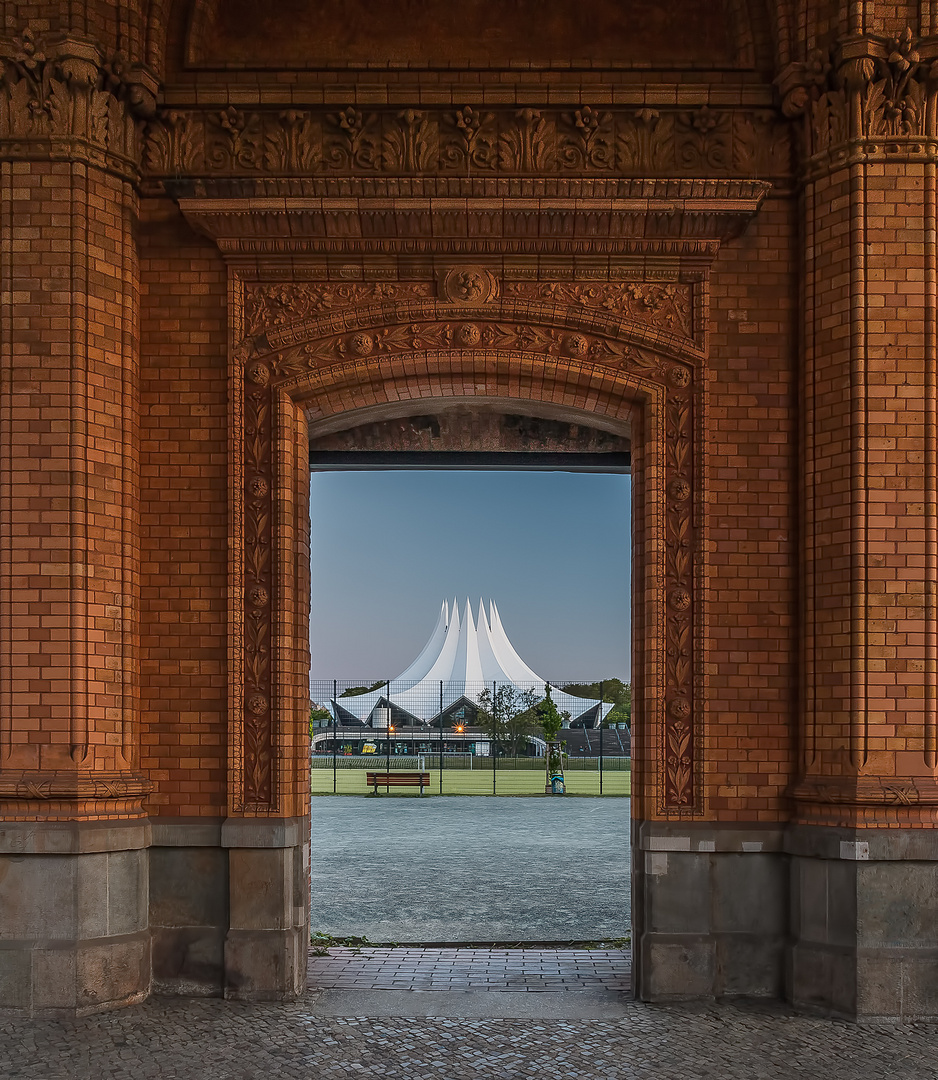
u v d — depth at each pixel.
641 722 7.26
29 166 6.94
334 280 7.43
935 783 6.61
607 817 19.77
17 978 6.47
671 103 7.26
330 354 7.39
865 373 6.86
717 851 7.03
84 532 6.81
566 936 8.80
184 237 7.45
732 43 7.62
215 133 7.37
